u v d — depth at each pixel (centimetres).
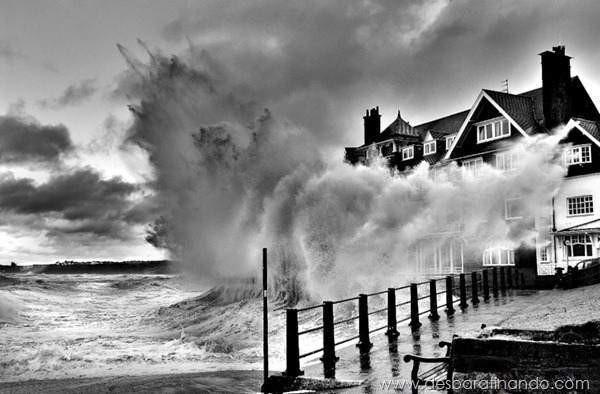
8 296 3847
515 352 600
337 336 1652
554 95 3578
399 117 5169
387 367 905
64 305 3722
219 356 1641
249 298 3694
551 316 1383
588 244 3127
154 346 1870
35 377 1389
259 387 1163
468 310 1725
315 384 803
